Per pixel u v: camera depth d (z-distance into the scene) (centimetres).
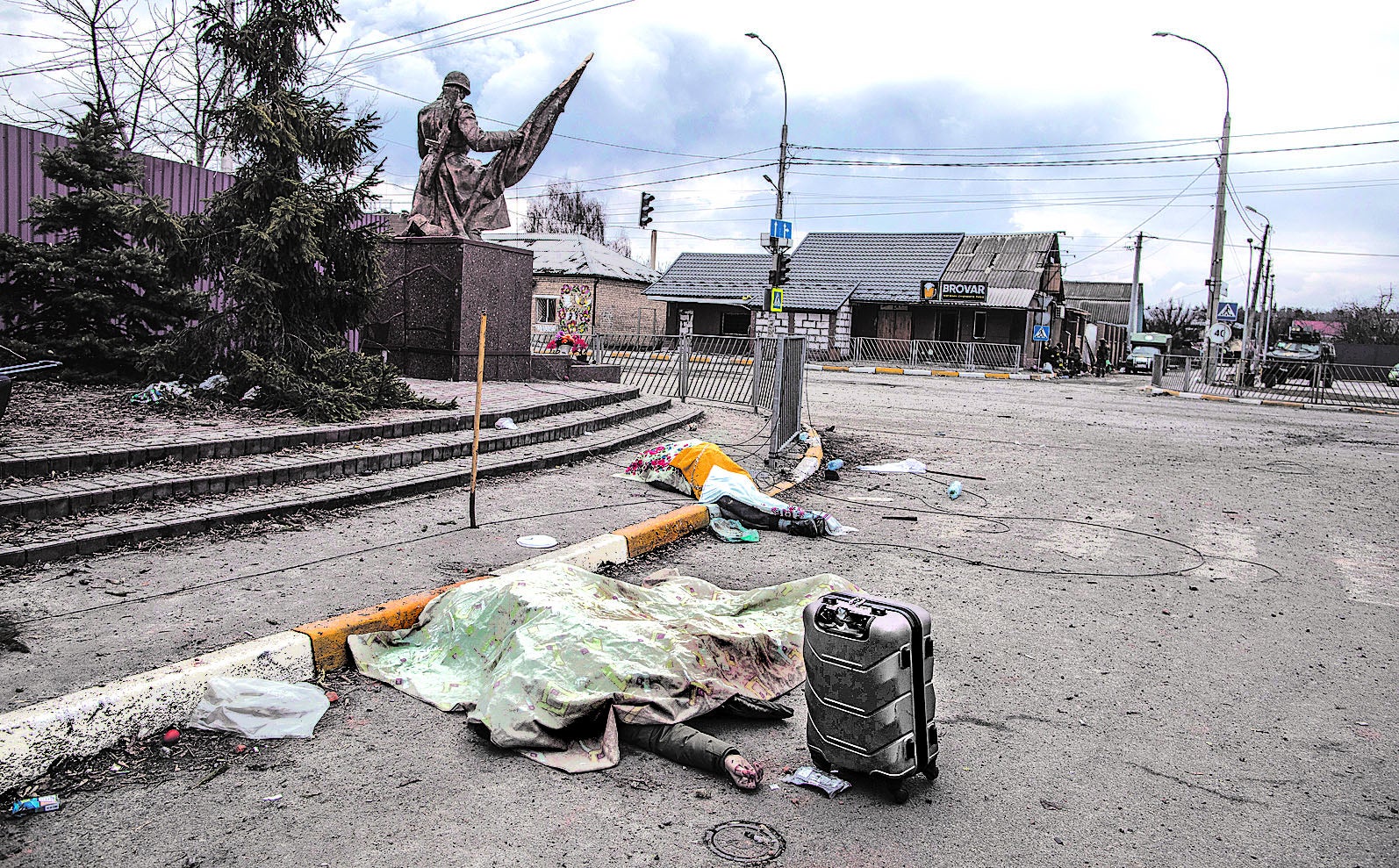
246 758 353
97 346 972
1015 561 736
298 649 420
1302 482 1184
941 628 560
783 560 701
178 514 605
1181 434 1686
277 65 928
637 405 1375
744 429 1394
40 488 593
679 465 871
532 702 372
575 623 406
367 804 326
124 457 671
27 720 323
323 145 959
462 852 299
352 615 456
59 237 1099
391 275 1342
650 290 4322
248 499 668
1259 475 1231
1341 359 5903
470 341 1337
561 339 1955
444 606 459
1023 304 4000
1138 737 416
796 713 425
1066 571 711
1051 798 357
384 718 393
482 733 380
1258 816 348
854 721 345
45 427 751
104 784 327
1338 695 476
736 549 727
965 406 2106
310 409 880
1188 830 336
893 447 1369
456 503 761
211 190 1310
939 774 373
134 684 358
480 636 433
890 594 625
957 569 703
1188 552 789
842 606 358
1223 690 478
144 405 883
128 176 1041
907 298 4069
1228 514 958
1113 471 1216
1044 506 971
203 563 546
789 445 1248
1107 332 6225
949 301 3991
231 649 403
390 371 1019
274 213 898
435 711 402
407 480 778
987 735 413
